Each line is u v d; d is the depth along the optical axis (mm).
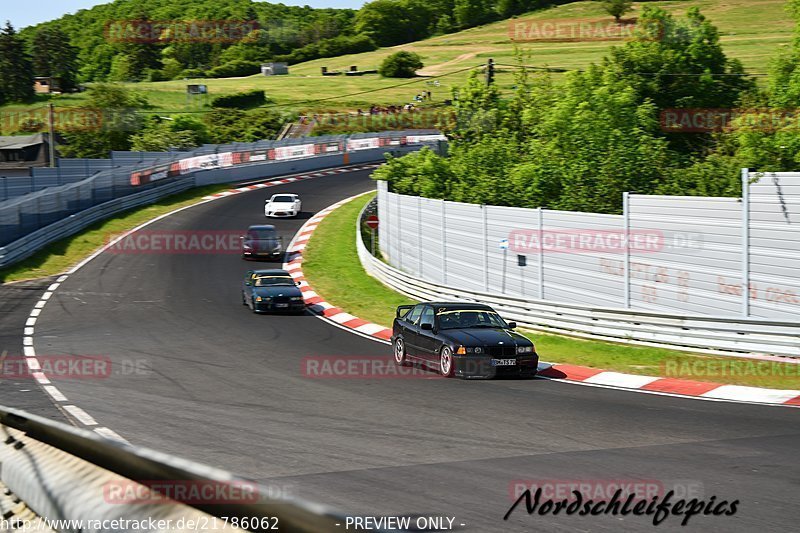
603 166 32344
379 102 128250
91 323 26844
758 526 8055
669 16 50344
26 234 41656
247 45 198625
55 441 7660
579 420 13461
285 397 15977
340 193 62938
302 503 4090
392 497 9195
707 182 29172
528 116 46531
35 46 160500
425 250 34750
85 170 60969
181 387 17234
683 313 21766
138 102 112000
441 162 43094
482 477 10008
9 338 24141
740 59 106062
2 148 85625
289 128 113625
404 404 15055
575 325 23156
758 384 16531
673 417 13625
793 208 18891
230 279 36594
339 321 27828
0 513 7816
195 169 65312
